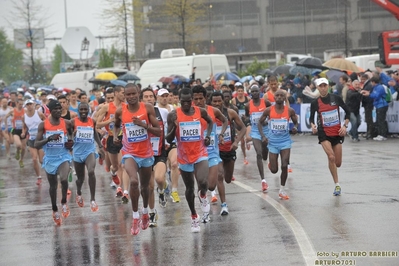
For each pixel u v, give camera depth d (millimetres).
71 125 23312
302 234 17828
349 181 27203
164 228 20109
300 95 53469
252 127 28078
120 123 20219
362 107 47188
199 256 16234
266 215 21062
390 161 32750
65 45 109562
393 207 21016
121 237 19250
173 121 19266
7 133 49312
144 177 19391
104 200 27047
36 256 17531
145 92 24547
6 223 22984
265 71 68438
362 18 102188
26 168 42188
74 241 19156
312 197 23922
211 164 20422
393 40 48594
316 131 24594
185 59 69875
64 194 22656
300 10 105625
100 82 76000
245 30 106688
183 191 27922
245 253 16203
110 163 30547
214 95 22938
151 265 15688
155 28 103812
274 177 30250
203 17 106188
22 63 159750
